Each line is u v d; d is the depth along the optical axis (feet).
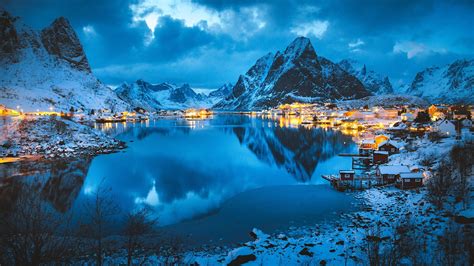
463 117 450.71
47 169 240.32
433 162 211.00
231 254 96.84
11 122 374.84
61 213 141.08
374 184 187.73
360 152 297.74
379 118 652.48
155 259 96.68
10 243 62.64
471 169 170.30
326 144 378.32
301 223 137.49
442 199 137.49
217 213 152.35
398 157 246.27
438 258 82.58
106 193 181.57
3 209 109.70
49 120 398.62
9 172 228.84
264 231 130.00
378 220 131.64
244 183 207.21
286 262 92.89
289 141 411.95
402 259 82.84
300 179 216.54
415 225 116.26
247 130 565.12
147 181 211.00
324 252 99.71
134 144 387.14
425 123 436.76
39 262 62.59
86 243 95.40
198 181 212.02
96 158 292.20
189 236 125.08
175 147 362.12
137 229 96.94
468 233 96.73
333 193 179.63
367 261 86.28
